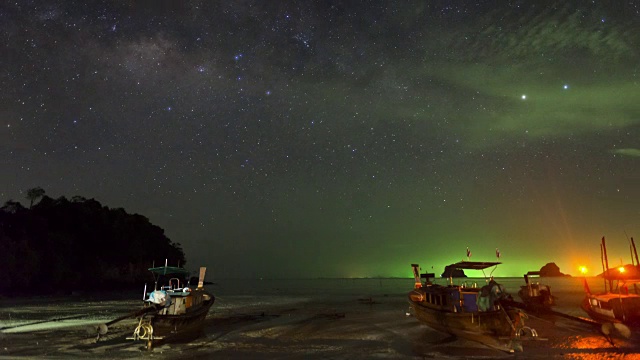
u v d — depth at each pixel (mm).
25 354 16922
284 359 16203
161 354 17047
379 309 36750
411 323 25734
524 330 19234
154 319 18750
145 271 95375
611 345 18125
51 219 80000
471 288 20734
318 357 16516
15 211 70938
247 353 17297
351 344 19141
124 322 26984
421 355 16766
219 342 19766
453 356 16547
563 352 16953
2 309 39344
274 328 24406
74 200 91000
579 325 23344
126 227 93750
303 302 48062
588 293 27516
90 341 19609
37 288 62906
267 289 101375
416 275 25750
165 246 108500
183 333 21562
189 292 22750
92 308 40250
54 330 23656
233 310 37250
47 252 67688
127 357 16500
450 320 18766
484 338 17594
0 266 57125
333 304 44031
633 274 25719
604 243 26781
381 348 18156
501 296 17812
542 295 30359
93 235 84688
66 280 69938
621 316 22750
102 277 79688
